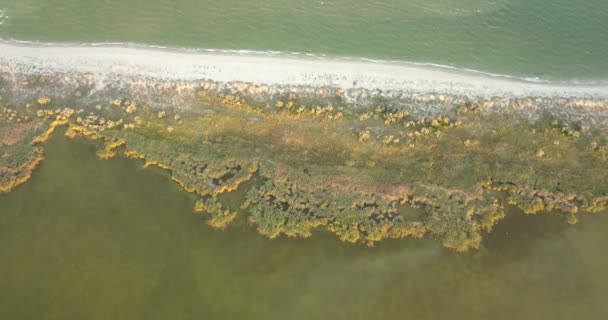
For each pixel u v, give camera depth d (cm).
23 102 3256
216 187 3000
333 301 2698
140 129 3188
